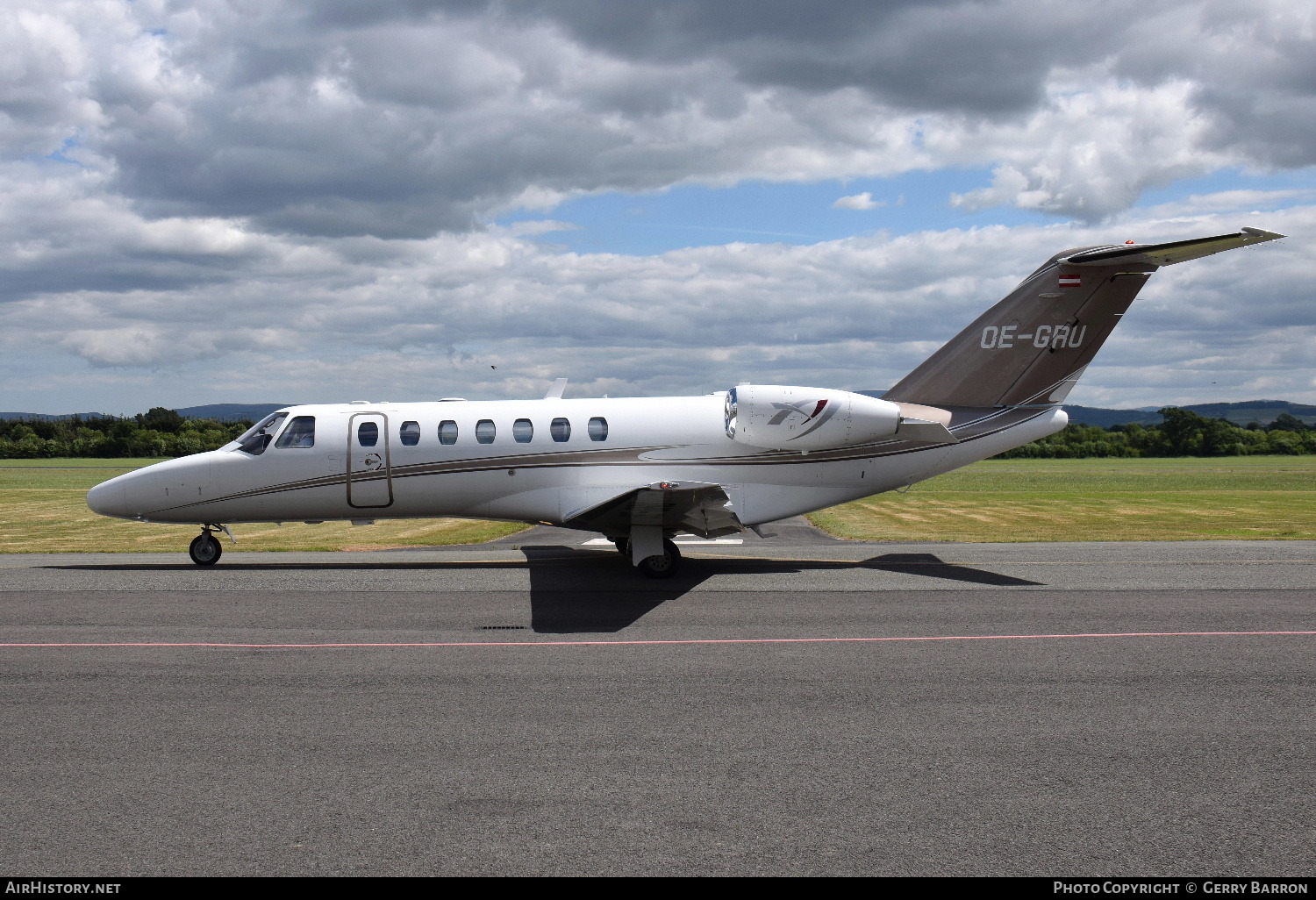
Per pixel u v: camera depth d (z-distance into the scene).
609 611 11.24
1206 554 17.17
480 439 15.37
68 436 119.88
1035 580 13.65
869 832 5.00
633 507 13.09
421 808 5.32
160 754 6.22
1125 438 125.19
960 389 15.77
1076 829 5.05
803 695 7.55
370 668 8.45
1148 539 20.27
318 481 15.34
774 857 4.72
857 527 23.67
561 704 7.32
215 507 15.41
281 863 4.67
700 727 6.73
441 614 11.02
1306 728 6.71
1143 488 46.88
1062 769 5.91
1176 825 5.10
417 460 15.37
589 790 5.57
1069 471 72.62
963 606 11.47
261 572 14.79
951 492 41.62
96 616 10.95
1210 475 63.34
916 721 6.88
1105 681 7.96
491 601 11.92
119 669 8.42
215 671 8.34
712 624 10.42
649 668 8.43
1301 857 4.74
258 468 15.34
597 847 4.82
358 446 15.35
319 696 7.56
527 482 15.36
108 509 15.45
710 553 17.62
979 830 5.04
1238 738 6.50
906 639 9.58
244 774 5.85
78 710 7.20
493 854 4.76
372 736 6.55
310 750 6.27
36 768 5.98
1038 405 15.78
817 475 15.56
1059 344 15.60
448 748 6.30
